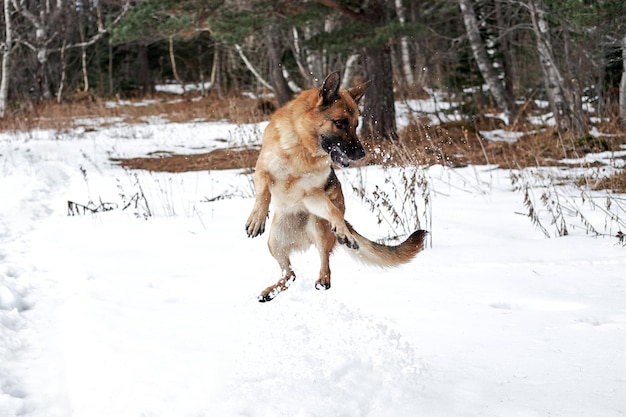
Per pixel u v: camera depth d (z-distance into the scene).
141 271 6.88
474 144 16.16
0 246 8.01
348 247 5.36
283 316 5.10
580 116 16.34
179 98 37.34
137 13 15.27
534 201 9.73
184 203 11.01
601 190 10.73
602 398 3.53
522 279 6.20
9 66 26.95
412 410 3.50
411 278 6.36
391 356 4.18
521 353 4.25
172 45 40.59
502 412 3.44
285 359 4.17
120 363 4.22
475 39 21.12
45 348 4.74
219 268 6.95
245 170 14.16
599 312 5.11
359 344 4.41
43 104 30.23
